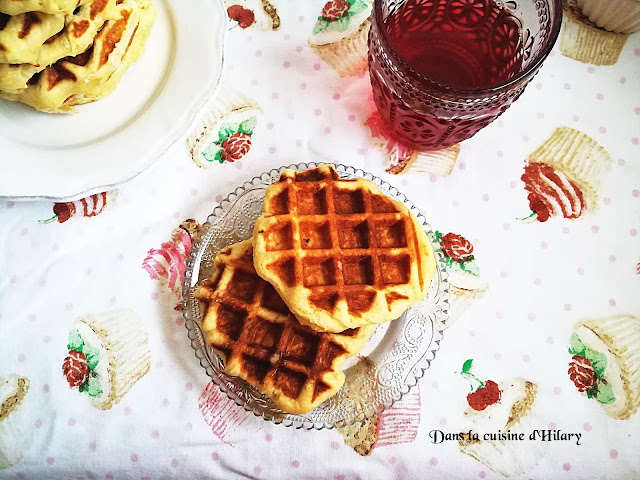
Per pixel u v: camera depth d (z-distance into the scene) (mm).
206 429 300
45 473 297
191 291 314
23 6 265
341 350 292
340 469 299
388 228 309
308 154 343
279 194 305
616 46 358
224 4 359
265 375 289
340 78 355
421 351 307
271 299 306
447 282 319
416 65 324
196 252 320
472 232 331
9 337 309
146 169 318
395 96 297
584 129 346
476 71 323
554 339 314
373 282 292
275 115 347
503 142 345
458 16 321
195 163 339
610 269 325
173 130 324
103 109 330
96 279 319
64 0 269
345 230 307
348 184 309
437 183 339
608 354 312
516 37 307
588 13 357
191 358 310
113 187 316
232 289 309
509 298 321
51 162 315
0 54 271
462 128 302
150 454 298
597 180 338
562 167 340
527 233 331
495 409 304
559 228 332
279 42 358
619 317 318
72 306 314
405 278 297
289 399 286
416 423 302
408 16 320
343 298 282
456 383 308
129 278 320
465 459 298
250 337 299
